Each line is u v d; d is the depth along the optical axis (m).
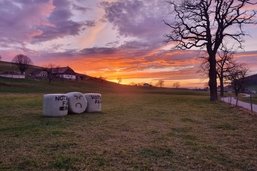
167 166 9.15
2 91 83.50
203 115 24.14
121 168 8.85
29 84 119.12
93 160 9.60
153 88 177.25
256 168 9.08
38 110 25.83
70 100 22.97
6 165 8.96
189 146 11.84
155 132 15.13
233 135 14.41
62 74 171.38
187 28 50.59
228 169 8.95
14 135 13.63
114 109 28.89
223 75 77.06
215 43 49.66
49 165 9.01
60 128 15.89
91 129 15.75
